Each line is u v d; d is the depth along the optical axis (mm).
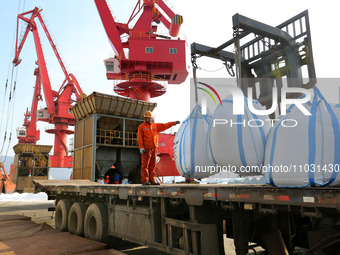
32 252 4688
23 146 31703
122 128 13039
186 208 4117
